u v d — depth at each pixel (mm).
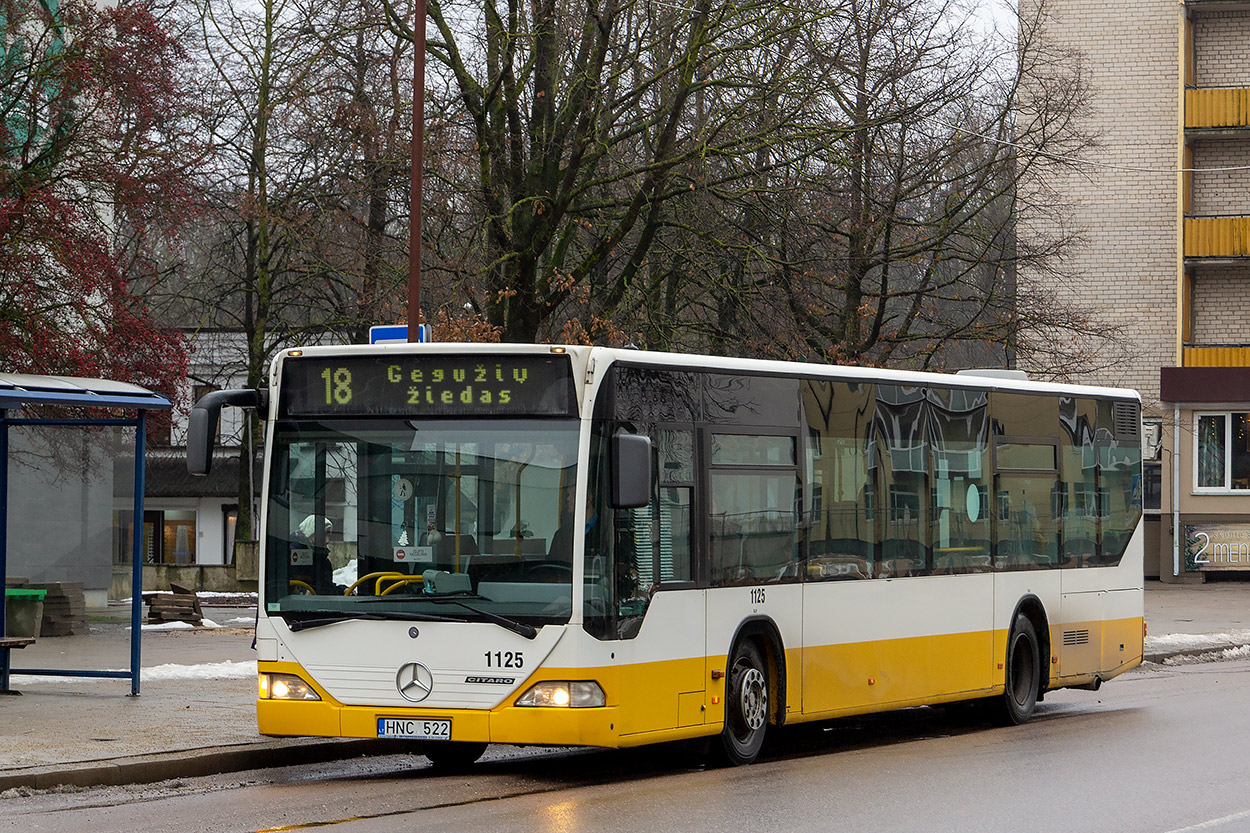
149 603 34656
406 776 14523
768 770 15016
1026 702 20016
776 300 37375
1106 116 58500
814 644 16234
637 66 35688
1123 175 58281
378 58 37719
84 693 19328
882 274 40906
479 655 13273
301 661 13664
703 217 36938
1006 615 19547
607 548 13445
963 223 40844
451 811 12219
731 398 15281
